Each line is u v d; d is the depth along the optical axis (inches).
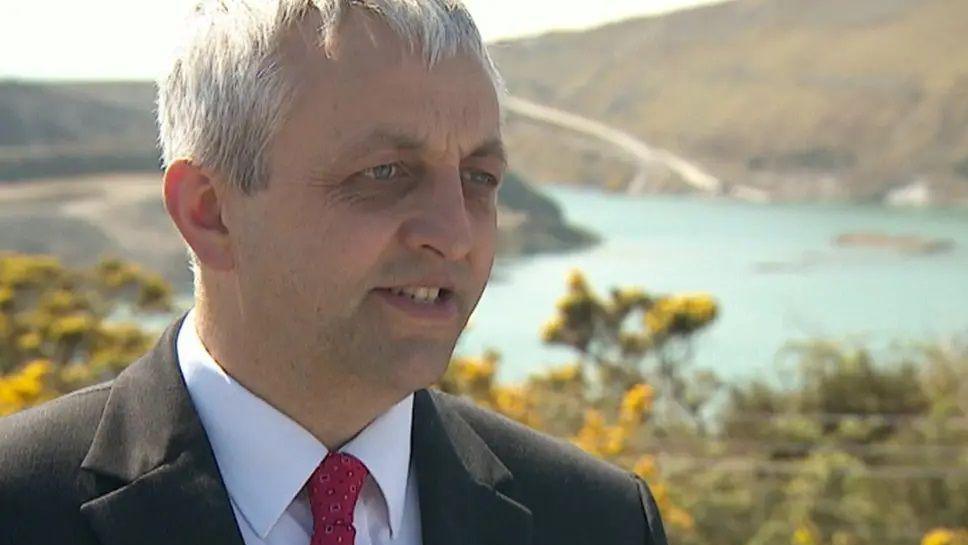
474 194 68.7
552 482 77.3
